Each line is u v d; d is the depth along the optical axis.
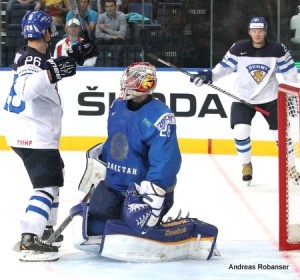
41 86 10.10
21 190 15.62
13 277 9.88
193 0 20.41
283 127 11.16
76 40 20.08
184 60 20.53
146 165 10.26
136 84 10.08
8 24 20.78
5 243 11.65
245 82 15.90
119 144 10.31
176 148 9.99
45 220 10.48
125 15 20.64
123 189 10.39
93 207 10.50
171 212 13.81
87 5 20.36
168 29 20.53
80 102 19.89
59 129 10.67
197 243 10.60
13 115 10.59
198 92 19.69
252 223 13.06
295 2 20.30
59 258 10.69
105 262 10.49
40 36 10.47
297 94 10.51
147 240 10.32
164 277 9.84
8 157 19.06
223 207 14.27
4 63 20.81
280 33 20.38
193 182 16.47
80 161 18.55
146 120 10.05
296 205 11.27
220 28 20.42
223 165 18.31
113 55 20.73
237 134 15.90
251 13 20.34
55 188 10.70
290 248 11.25
